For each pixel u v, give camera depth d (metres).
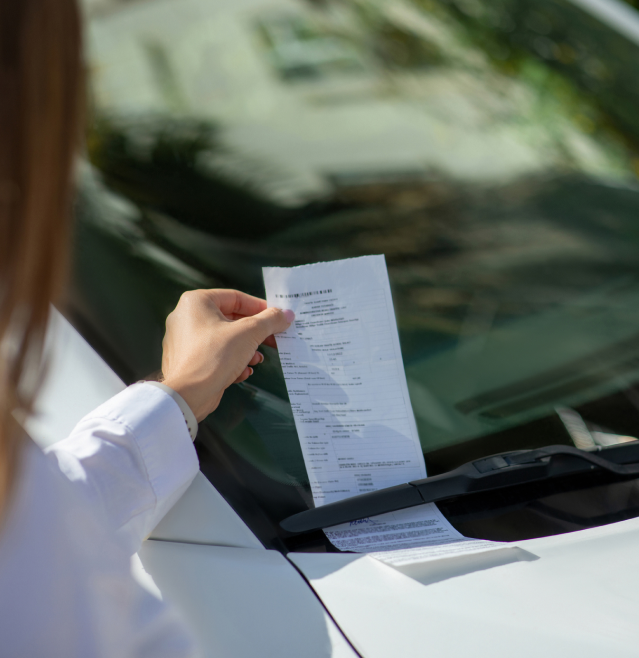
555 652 0.81
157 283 1.31
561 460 1.14
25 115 0.44
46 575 0.53
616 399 1.27
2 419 0.47
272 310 1.10
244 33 2.01
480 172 1.69
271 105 1.83
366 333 1.07
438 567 0.93
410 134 1.79
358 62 1.98
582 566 0.96
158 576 0.95
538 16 2.10
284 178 1.62
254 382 1.20
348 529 1.03
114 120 1.70
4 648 0.53
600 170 1.73
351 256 1.46
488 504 1.09
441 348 1.32
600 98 1.91
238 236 1.46
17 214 0.45
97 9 2.01
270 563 0.95
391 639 0.83
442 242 1.51
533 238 1.54
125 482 0.81
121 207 1.46
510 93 1.91
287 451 1.13
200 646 0.86
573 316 1.39
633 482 1.14
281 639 0.85
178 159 1.61
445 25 2.09
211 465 1.08
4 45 0.43
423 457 1.08
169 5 2.05
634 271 1.48
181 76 1.87
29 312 0.47
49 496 0.54
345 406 1.08
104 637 0.58
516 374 1.29
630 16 2.17
